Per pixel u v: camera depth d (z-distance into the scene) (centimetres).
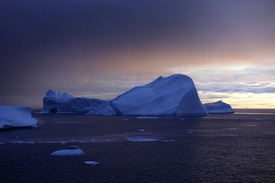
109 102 12325
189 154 3362
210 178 2419
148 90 11675
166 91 11125
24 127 6625
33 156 3225
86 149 3672
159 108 10669
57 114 14262
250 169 2702
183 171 2617
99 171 2605
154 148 3759
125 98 11788
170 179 2386
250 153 3459
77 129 6575
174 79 11350
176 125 7588
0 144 4138
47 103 15150
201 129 6488
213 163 2928
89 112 12681
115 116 12094
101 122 8862
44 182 2327
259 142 4378
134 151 3528
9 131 6031
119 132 5875
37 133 5675
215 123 8362
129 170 2639
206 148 3784
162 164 2875
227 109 16250
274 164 2902
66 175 2484
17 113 6625
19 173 2564
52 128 6819
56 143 4228
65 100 14325
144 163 2909
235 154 3394
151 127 7000
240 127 7050
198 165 2839
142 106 11188
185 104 10494
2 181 2373
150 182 2314
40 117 11981
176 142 4319
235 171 2628
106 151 3531
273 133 5672
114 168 2706
